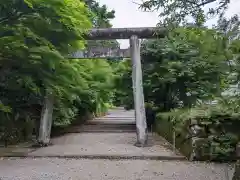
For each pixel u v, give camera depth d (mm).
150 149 6820
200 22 2791
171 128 7289
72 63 8867
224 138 5637
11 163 5496
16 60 6344
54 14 6367
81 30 7387
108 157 5980
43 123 7504
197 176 4531
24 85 7215
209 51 5055
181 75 8422
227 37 3783
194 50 8242
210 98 8367
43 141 7359
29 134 8305
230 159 5555
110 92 12500
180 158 5809
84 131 10406
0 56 6141
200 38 5301
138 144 7375
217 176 4512
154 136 9109
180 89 8953
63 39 7332
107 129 10766
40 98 7738
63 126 9594
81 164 5418
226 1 2572
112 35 8289
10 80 6992
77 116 11586
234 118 5699
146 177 4496
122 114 19297
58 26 6605
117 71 11211
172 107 9758
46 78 6977
